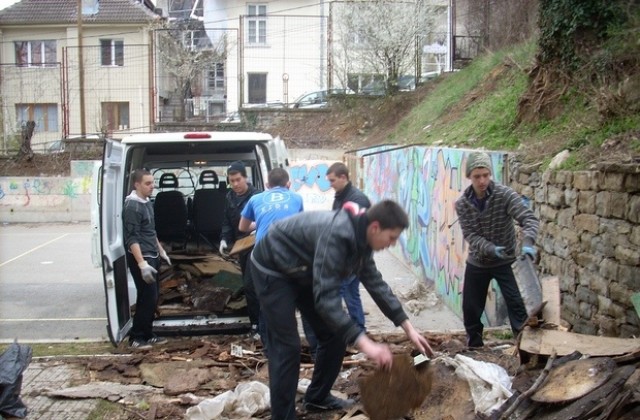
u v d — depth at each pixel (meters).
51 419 4.74
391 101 22.89
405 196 12.11
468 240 5.52
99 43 30.53
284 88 29.39
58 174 22.11
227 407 4.72
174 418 4.73
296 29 31.47
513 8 16.55
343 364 5.71
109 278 6.21
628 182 5.00
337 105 23.94
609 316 5.28
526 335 4.61
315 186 20.27
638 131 6.07
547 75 8.77
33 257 13.98
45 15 30.86
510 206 5.29
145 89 30.06
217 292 7.54
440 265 9.33
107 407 4.96
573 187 5.93
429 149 10.05
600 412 3.51
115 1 31.08
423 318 8.37
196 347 6.48
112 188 6.53
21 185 20.92
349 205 3.83
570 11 8.23
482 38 19.62
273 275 4.12
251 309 6.71
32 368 5.86
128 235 6.54
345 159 20.39
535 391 3.87
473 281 5.59
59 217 21.03
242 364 5.80
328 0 29.61
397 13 23.23
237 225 6.86
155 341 6.79
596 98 6.85
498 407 4.08
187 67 29.38
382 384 3.99
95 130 27.77
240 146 7.60
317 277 3.72
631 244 4.95
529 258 5.01
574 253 5.92
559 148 6.91
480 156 5.35
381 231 3.70
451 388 4.51
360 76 24.47
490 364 4.61
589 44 8.15
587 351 4.29
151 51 25.23
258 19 31.64
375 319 8.22
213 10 32.28
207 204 8.41
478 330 5.70
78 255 14.24
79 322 8.53
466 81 16.95
